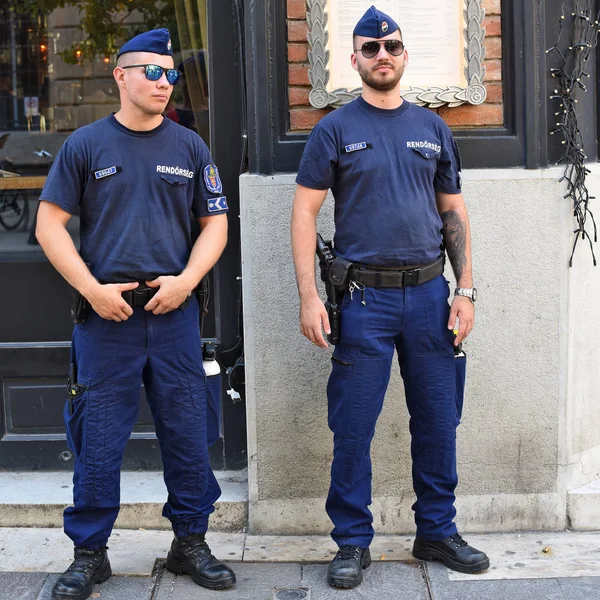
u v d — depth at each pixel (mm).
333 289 2891
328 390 3006
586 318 3383
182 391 2861
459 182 2971
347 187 2855
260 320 3301
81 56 3691
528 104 3232
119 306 2699
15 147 3693
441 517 3059
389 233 2807
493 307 3301
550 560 3139
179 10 3576
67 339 3672
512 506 3391
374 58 2777
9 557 3176
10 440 3697
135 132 2762
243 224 3262
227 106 3518
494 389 3338
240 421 3645
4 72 3682
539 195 3252
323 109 3258
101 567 2959
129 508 3410
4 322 3678
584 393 3418
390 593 2916
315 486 3375
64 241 2727
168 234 2793
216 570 2953
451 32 3221
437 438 2984
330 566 2982
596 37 3303
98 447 2797
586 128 3352
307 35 3205
